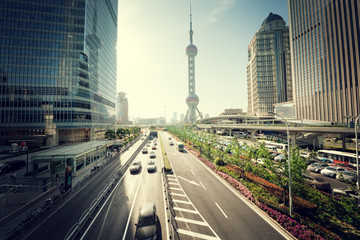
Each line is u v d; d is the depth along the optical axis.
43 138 53.00
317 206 14.68
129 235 12.55
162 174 27.12
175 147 57.62
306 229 12.26
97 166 29.91
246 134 86.56
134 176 26.17
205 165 33.00
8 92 52.78
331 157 35.38
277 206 15.34
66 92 57.53
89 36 65.38
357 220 10.70
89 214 15.33
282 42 140.50
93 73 68.81
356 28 73.06
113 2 99.19
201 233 12.63
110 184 21.97
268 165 17.14
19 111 53.09
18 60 54.41
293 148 16.72
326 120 84.25
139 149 53.94
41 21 57.31
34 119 54.00
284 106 111.94
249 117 122.31
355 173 23.75
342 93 77.19
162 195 19.30
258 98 138.75
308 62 94.62
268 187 19.92
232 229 13.09
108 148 46.72
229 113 169.62
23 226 13.24
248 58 171.75
